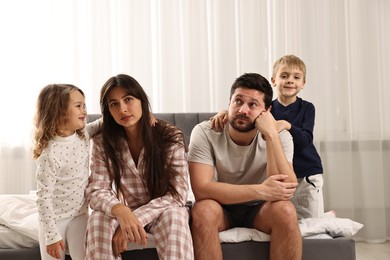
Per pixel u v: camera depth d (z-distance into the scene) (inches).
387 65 147.6
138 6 142.6
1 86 140.3
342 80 145.7
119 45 143.7
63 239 80.7
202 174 84.7
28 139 140.9
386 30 147.5
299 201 104.1
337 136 145.9
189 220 82.8
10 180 140.8
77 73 141.4
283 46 145.0
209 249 78.3
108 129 83.4
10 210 90.1
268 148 83.6
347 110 145.5
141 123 82.4
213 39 144.9
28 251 83.8
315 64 145.4
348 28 146.2
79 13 141.7
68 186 80.7
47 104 80.9
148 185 82.2
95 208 77.9
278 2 144.7
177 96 144.3
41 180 78.0
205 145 86.7
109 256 73.4
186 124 126.8
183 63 144.9
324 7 145.8
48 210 77.0
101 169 82.7
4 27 140.2
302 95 145.6
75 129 81.8
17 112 140.8
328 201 146.3
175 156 82.7
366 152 145.2
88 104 142.3
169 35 143.3
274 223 78.8
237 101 84.0
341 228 85.8
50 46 141.2
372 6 145.5
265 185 80.4
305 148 104.1
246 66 145.3
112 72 143.0
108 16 141.3
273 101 111.4
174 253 72.9
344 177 145.6
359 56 145.6
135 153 84.8
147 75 143.3
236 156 86.4
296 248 77.7
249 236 82.4
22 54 140.8
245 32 145.0
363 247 138.9
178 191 81.0
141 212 76.4
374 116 145.5
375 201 144.9
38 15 141.2
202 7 143.3
